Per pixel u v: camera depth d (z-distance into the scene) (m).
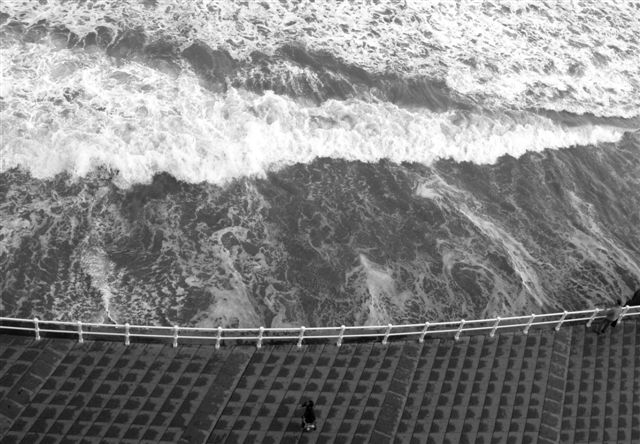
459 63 32.78
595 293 24.80
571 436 19.52
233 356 20.03
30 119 25.61
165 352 19.84
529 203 27.64
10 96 26.34
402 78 31.22
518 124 30.55
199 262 23.12
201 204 24.81
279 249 23.95
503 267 24.84
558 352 21.64
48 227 23.22
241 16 32.03
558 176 29.03
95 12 30.66
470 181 28.02
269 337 20.17
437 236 25.45
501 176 28.50
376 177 27.06
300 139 27.47
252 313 22.06
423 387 20.06
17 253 22.41
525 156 29.55
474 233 25.83
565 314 21.78
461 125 29.70
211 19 31.47
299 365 20.09
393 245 24.81
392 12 34.31
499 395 20.17
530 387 20.52
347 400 19.42
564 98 32.59
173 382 19.16
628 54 35.72
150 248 23.28
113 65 28.64
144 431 17.95
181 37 30.39
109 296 21.80
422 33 33.78
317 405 19.19
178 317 21.59
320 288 23.05
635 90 34.00
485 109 30.83
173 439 17.89
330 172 26.86
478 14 35.66
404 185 27.00
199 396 18.94
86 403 18.36
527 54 34.22
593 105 32.66
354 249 24.38
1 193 23.78
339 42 32.12
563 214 27.53
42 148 24.88
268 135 27.20
